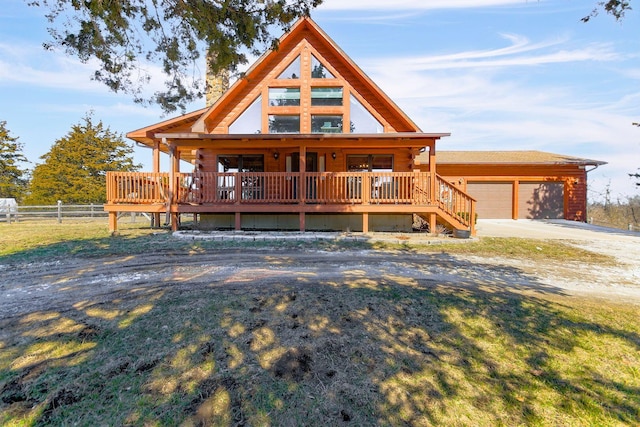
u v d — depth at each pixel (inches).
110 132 1282.0
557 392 117.3
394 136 410.0
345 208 421.4
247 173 425.4
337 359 129.2
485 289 212.4
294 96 511.5
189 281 214.1
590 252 354.0
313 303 174.4
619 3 181.0
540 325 161.6
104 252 303.6
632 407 111.5
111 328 146.8
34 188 1138.7
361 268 257.3
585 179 722.8
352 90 509.7
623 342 149.0
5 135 1141.1
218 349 131.6
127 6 203.0
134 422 96.0
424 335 149.5
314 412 102.7
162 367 120.2
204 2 194.9
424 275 241.6
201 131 483.8
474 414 105.7
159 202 417.7
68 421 95.8
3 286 205.0
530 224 626.5
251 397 107.2
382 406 106.7
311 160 525.3
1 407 100.5
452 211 420.5
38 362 121.7
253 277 224.2
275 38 222.1
